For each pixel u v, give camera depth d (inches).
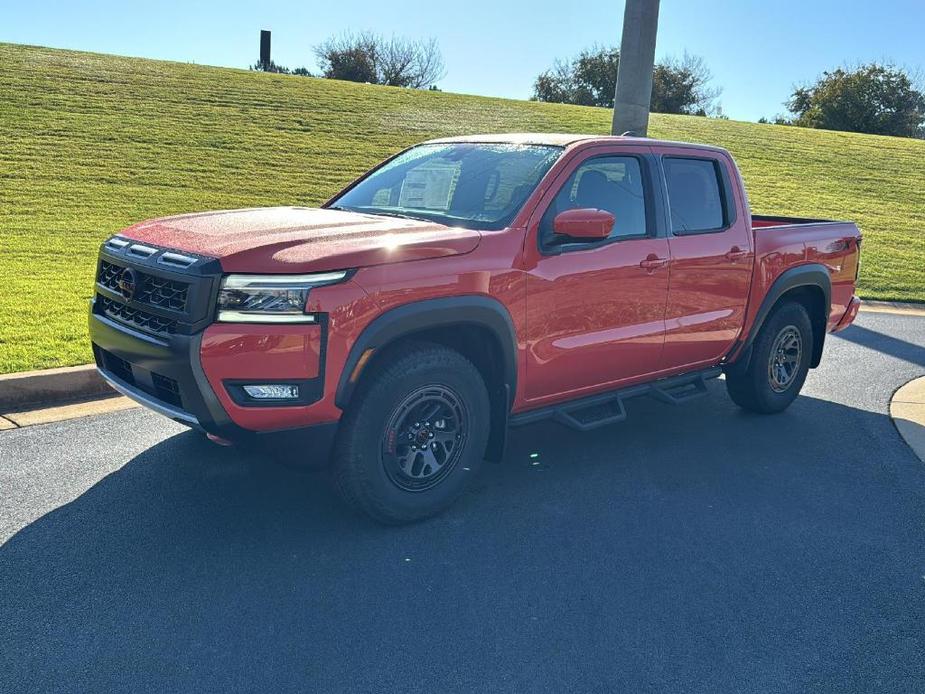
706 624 131.2
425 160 197.6
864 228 743.1
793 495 184.9
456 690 111.7
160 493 167.2
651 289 189.6
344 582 137.6
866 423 242.2
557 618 130.5
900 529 169.5
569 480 187.3
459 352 169.5
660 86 2434.8
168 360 136.5
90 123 804.0
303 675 113.1
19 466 176.6
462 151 193.9
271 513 161.3
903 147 1322.6
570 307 172.2
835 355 334.6
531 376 170.1
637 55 421.4
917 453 217.3
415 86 2239.2
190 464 182.2
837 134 1432.1
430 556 148.0
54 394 218.8
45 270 370.0
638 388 201.5
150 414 213.0
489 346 163.9
